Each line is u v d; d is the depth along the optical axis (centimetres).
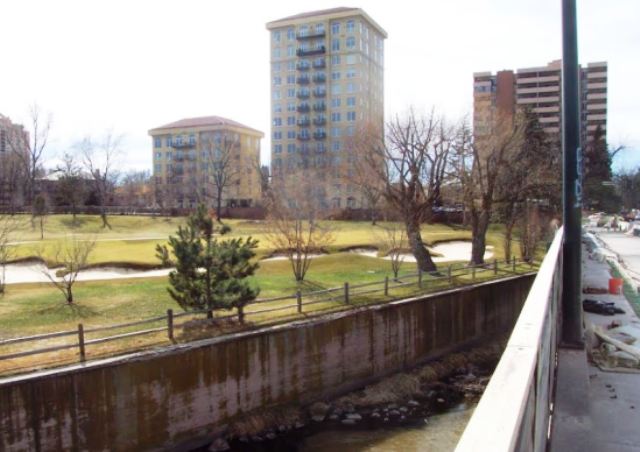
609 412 494
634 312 956
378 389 2170
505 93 11188
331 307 2255
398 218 3997
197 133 11925
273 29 11425
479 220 3697
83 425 1455
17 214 6450
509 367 221
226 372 1766
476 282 2980
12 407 1338
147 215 8144
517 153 3816
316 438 1745
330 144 10856
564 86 697
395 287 2728
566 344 677
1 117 9562
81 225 6712
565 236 693
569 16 685
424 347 2511
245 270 2017
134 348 1645
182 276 1958
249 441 1722
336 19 10881
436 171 3384
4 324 1931
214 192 10375
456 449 143
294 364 1966
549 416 445
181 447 1648
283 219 3322
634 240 3756
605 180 7919
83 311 2155
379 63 11906
